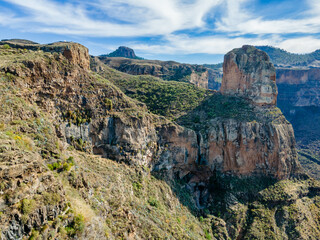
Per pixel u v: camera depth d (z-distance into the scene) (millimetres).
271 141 76562
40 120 33594
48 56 41812
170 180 62656
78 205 26641
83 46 52125
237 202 68562
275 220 67312
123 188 42906
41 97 38781
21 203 18641
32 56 39938
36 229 19219
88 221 24969
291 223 66750
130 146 51188
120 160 49750
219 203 68438
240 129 75625
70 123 43125
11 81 33281
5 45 43875
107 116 49906
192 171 70688
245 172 74500
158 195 53031
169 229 43750
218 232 59688
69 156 36781
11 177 18594
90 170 39562
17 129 28484
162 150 61656
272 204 70250
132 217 37781
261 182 74188
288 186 74562
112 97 52969
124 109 53750
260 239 61781
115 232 31984
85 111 46594
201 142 72625
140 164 53219
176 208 56031
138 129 53438
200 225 58344
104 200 35000
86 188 32469
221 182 72312
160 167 60906
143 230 38000
